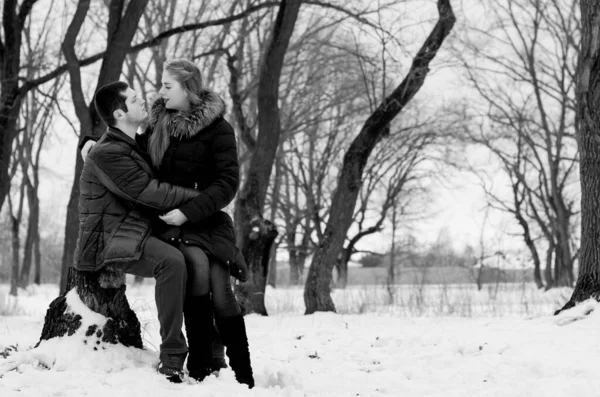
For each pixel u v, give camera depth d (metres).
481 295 18.75
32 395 4.12
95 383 4.36
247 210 12.94
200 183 4.80
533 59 28.98
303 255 38.03
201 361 4.70
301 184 37.19
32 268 47.09
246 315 12.41
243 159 23.69
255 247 12.82
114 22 12.34
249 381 4.81
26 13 13.51
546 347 6.16
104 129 12.22
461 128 33.19
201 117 4.74
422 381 5.48
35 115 29.70
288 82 25.48
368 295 16.39
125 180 4.54
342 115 30.33
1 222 45.91
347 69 22.38
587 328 7.01
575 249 33.91
